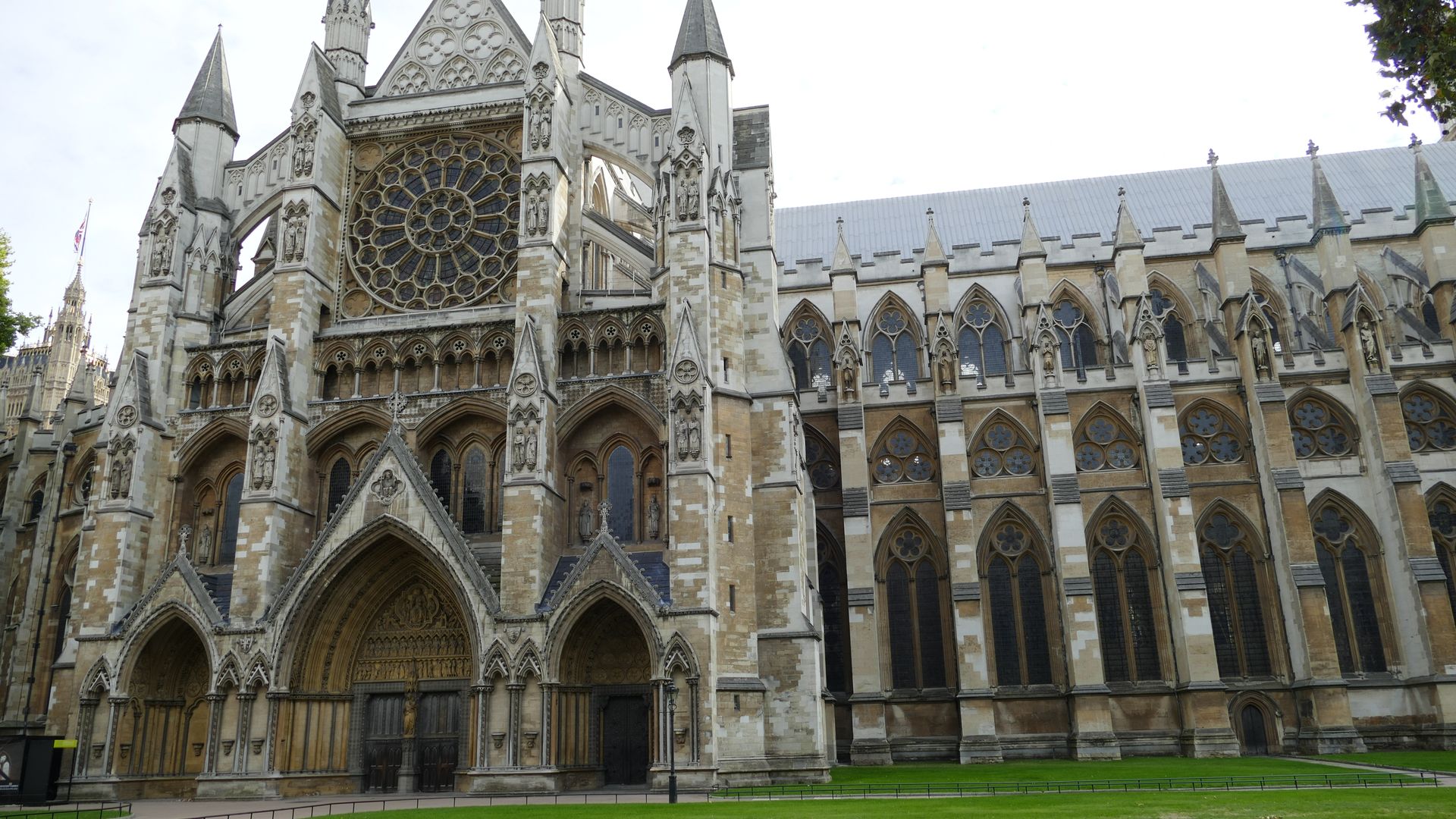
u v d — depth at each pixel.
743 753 42.25
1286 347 68.19
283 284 50.53
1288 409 62.84
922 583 62.72
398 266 53.34
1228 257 64.44
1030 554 62.09
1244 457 61.56
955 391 63.34
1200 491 61.38
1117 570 60.84
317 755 45.47
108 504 48.44
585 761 44.03
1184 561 57.97
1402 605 57.66
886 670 60.97
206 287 53.28
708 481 43.94
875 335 72.06
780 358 49.84
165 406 50.84
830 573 63.94
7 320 44.16
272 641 44.81
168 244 52.72
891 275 72.69
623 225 64.94
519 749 41.84
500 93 54.22
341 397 50.44
